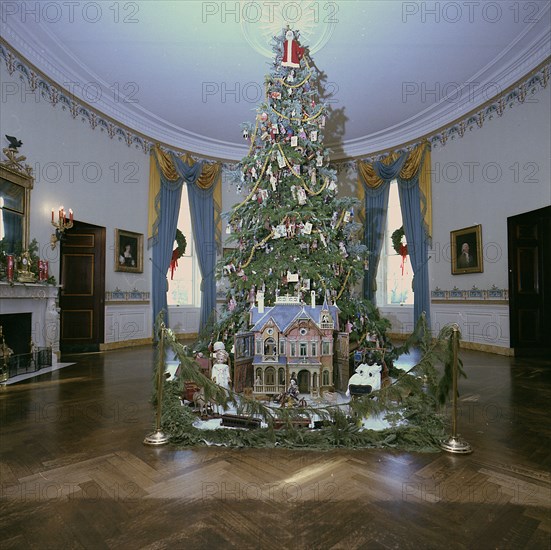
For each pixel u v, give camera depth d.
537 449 2.66
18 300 5.46
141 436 2.88
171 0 5.28
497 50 6.32
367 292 9.45
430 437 2.76
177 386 3.45
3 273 5.02
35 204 6.13
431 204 8.52
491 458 2.51
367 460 2.48
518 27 5.77
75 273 7.61
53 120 6.54
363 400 2.88
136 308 8.48
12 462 2.43
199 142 9.86
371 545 1.62
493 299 7.11
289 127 4.57
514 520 1.81
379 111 8.35
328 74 6.99
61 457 2.51
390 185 9.90
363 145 9.90
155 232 8.83
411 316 9.25
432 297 8.45
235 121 8.92
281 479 2.22
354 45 6.20
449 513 1.87
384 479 2.22
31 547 1.59
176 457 2.52
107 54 6.43
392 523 1.78
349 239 5.21
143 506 1.92
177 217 9.37
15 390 4.29
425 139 8.66
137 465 2.39
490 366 5.76
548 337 6.83
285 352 3.71
